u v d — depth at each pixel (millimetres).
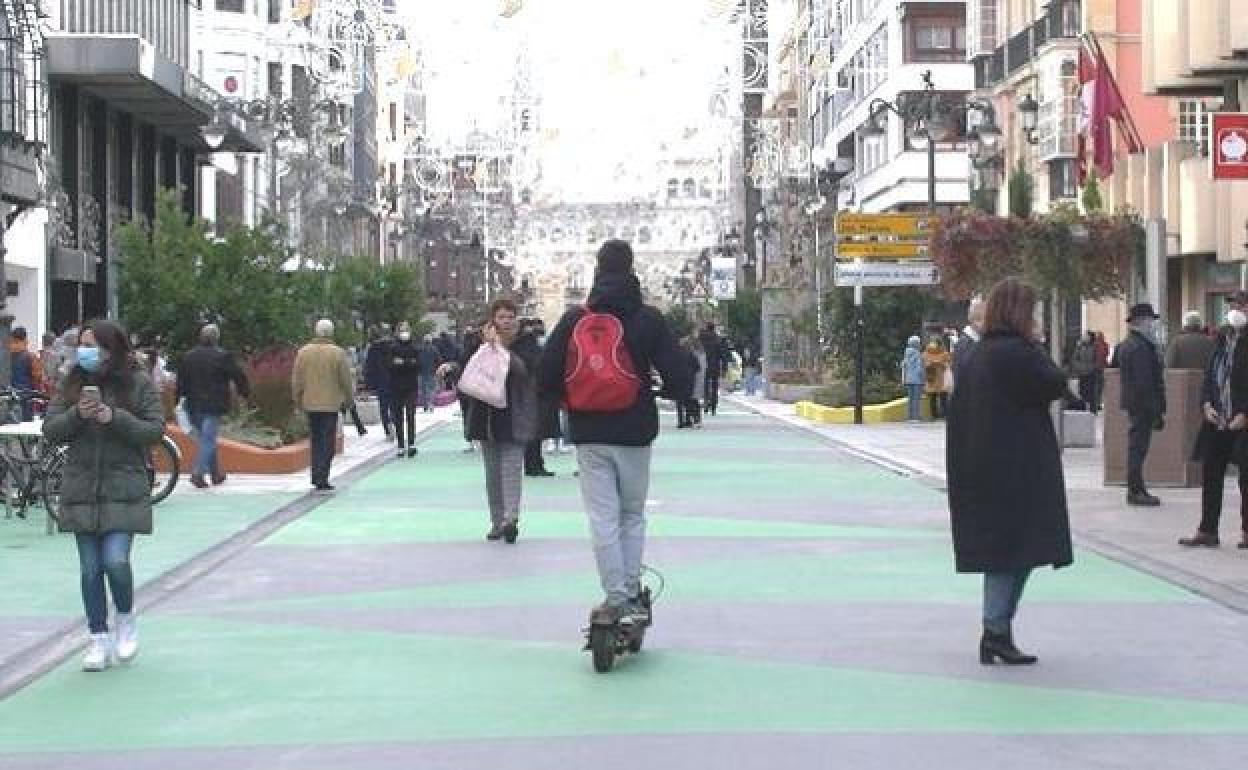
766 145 108875
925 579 15859
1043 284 33094
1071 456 30625
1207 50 34938
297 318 34438
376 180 114000
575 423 11773
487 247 159875
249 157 74625
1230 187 38031
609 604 11570
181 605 14617
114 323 11914
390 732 9789
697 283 124250
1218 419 17609
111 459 11805
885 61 74312
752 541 18859
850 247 45406
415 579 16031
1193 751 9266
